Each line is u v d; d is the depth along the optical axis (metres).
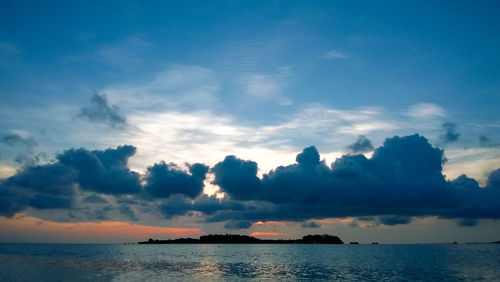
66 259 139.12
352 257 166.50
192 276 82.88
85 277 79.06
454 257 162.25
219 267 107.12
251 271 95.50
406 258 157.25
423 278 81.25
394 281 76.00
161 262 126.00
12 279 75.38
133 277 79.88
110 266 107.94
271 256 174.88
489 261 133.38
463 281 76.12
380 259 149.75
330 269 102.25
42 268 99.75
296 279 78.75
